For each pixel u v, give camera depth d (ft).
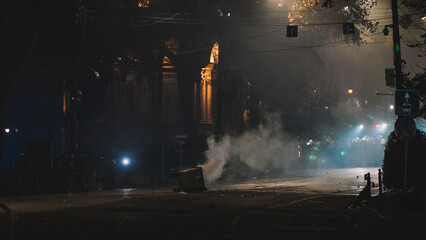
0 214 94.68
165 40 274.77
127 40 255.91
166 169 251.39
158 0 273.95
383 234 67.56
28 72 212.02
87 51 234.58
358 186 169.58
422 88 113.50
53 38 202.80
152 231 71.87
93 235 67.92
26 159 167.32
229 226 77.51
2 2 170.19
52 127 226.79
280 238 66.80
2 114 133.39
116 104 263.90
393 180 106.22
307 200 118.83
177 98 283.18
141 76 272.10
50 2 165.89
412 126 93.61
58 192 166.30
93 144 251.39
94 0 218.79
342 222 83.30
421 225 64.23
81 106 242.17
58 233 69.72
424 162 104.27
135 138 271.49
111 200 120.67
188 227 76.07
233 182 205.67
